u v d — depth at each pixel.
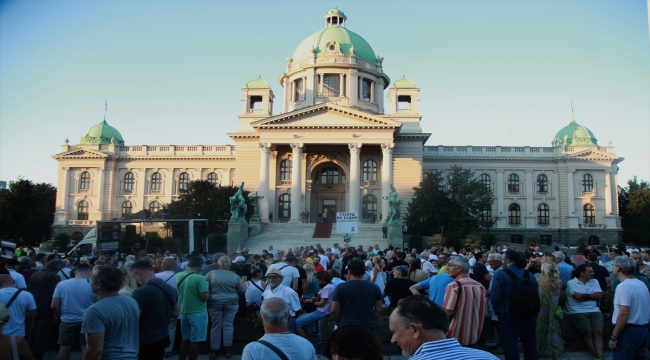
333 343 5.72
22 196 82.62
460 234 58.53
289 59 84.25
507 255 11.60
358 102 79.19
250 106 78.31
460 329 10.38
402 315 6.15
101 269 8.91
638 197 86.88
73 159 85.38
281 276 13.22
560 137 88.75
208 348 15.53
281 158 72.75
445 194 63.44
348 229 38.91
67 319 12.27
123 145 90.81
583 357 14.51
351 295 11.20
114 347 8.70
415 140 72.19
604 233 82.06
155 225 36.75
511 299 11.16
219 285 14.48
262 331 15.58
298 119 67.50
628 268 10.83
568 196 83.31
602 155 83.25
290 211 71.38
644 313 10.67
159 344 10.27
